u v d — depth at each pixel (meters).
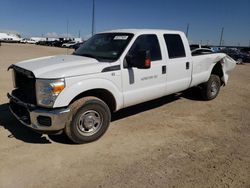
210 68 6.80
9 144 4.14
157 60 5.19
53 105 3.76
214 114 5.97
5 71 11.58
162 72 5.27
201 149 4.12
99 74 4.18
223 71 7.39
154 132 4.78
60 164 3.58
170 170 3.48
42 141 4.28
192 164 3.64
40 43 71.00
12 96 4.32
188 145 4.26
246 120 5.59
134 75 4.71
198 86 7.03
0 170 3.39
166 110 6.18
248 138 4.60
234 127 5.14
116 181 3.21
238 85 10.10
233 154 3.97
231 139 4.54
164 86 5.38
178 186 3.13
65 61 4.38
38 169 3.44
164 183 3.18
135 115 5.74
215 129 5.01
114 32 5.21
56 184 3.13
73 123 4.00
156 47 5.20
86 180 3.22
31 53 26.89
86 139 4.20
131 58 4.60
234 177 3.34
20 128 4.79
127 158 3.79
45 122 3.81
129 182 3.19
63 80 3.78
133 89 4.77
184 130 4.92
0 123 5.01
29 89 4.03
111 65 4.35
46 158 3.73
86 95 4.36
